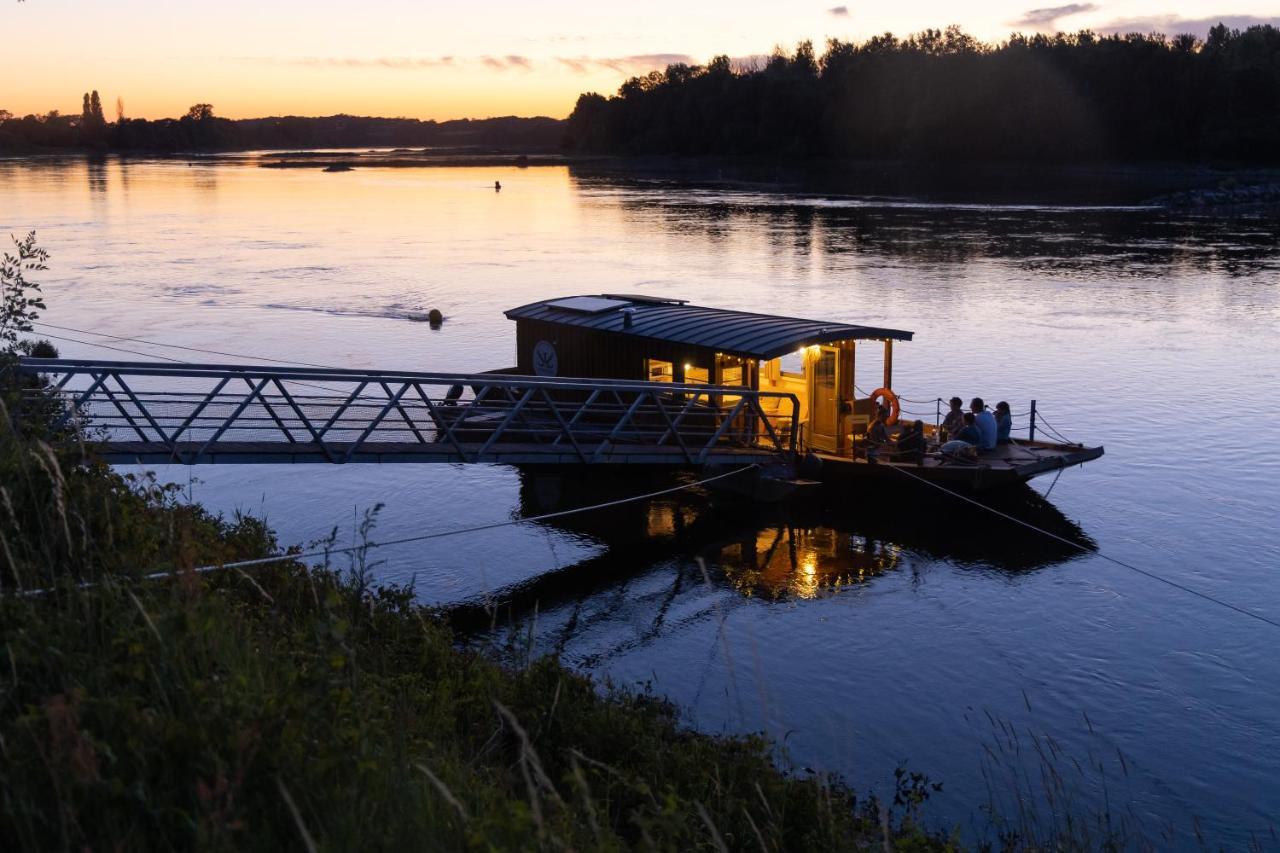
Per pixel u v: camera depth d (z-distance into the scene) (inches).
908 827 407.8
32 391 439.2
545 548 934.4
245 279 2551.7
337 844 190.7
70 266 2768.2
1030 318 1995.6
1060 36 7071.9
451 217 4443.9
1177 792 555.5
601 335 1145.4
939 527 984.3
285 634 342.6
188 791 193.0
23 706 217.3
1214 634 754.8
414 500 1065.5
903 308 2106.3
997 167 6752.0
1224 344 1763.0
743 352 1001.5
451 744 330.0
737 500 1052.5
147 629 242.1
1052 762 585.0
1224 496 1058.7
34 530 306.5
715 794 370.3
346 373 853.2
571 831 246.4
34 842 172.4
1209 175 5812.0
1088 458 1055.0
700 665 708.0
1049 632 759.1
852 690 672.4
